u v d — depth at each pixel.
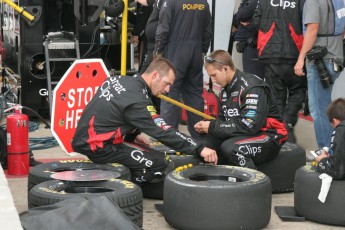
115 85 5.64
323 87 7.43
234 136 6.06
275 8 7.93
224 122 6.11
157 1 8.59
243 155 5.93
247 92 6.00
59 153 8.09
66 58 9.67
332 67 7.40
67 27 10.23
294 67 7.81
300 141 8.79
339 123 5.27
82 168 5.50
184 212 5.01
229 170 5.46
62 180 4.87
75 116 6.79
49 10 10.08
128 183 4.83
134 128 5.73
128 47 10.65
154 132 5.50
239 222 4.95
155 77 5.62
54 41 9.74
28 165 6.98
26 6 9.52
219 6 10.83
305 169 5.52
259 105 5.98
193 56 8.23
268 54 8.02
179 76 8.21
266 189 5.10
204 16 8.27
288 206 5.85
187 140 5.51
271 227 5.29
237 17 8.83
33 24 9.57
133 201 4.61
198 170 5.47
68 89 6.71
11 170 6.91
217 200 4.92
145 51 10.29
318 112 7.47
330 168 5.25
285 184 6.27
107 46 10.47
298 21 7.91
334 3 7.38
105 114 5.61
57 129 6.70
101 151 5.62
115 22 10.24
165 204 5.21
